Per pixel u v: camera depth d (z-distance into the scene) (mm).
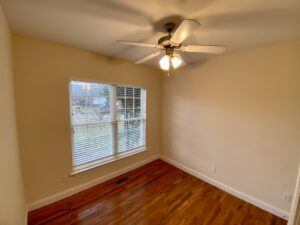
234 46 2137
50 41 2033
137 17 1472
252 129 2246
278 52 1964
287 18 1443
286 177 1984
